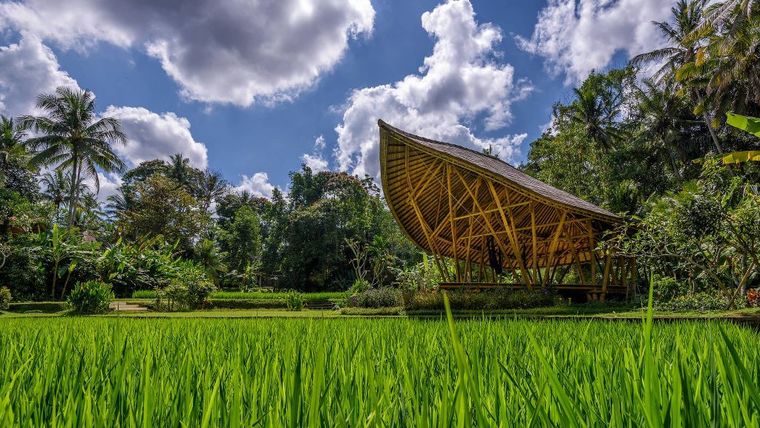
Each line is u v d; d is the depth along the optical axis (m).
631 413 0.63
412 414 0.71
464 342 1.79
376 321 4.66
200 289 20.84
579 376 1.09
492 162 18.08
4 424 0.73
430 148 14.34
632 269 13.75
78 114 30.56
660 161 26.53
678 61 24.20
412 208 19.14
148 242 29.89
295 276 37.59
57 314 14.19
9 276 19.41
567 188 27.16
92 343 1.88
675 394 0.48
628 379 0.78
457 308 12.88
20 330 3.43
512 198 16.77
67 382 1.10
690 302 9.45
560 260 22.44
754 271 9.52
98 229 34.66
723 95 20.59
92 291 14.69
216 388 0.63
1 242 20.52
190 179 53.25
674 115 25.95
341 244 37.25
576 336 2.21
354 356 1.38
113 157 31.39
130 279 24.34
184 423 0.71
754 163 14.60
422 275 21.08
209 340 2.34
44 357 1.62
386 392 0.76
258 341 2.15
